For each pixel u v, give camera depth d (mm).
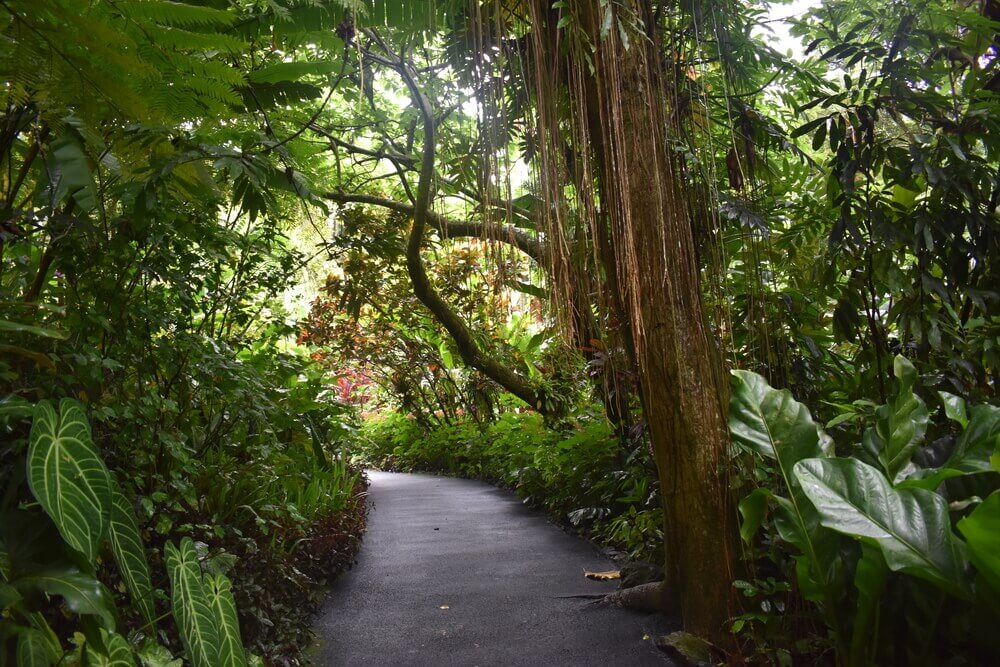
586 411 7559
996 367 3303
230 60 3029
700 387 3328
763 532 3379
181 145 2844
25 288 3051
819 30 3811
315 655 3369
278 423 4496
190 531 3033
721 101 3904
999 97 3346
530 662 3232
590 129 3273
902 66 3492
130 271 3418
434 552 5648
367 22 3207
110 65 1754
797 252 4309
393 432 14688
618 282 3086
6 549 1660
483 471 11062
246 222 5059
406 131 6160
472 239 8969
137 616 2432
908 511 2217
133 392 3193
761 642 3000
